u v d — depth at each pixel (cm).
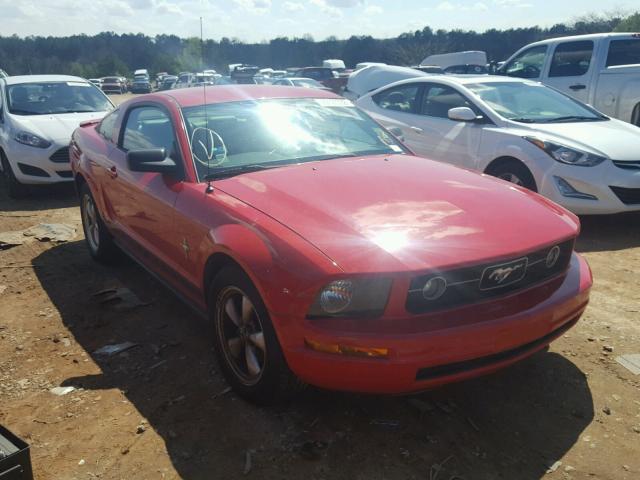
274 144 381
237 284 289
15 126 802
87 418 297
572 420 286
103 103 927
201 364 348
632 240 567
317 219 282
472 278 260
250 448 270
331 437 276
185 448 271
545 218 300
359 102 842
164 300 448
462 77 738
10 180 806
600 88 903
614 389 311
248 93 429
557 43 971
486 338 254
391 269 245
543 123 643
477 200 308
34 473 258
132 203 416
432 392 310
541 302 276
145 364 351
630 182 562
